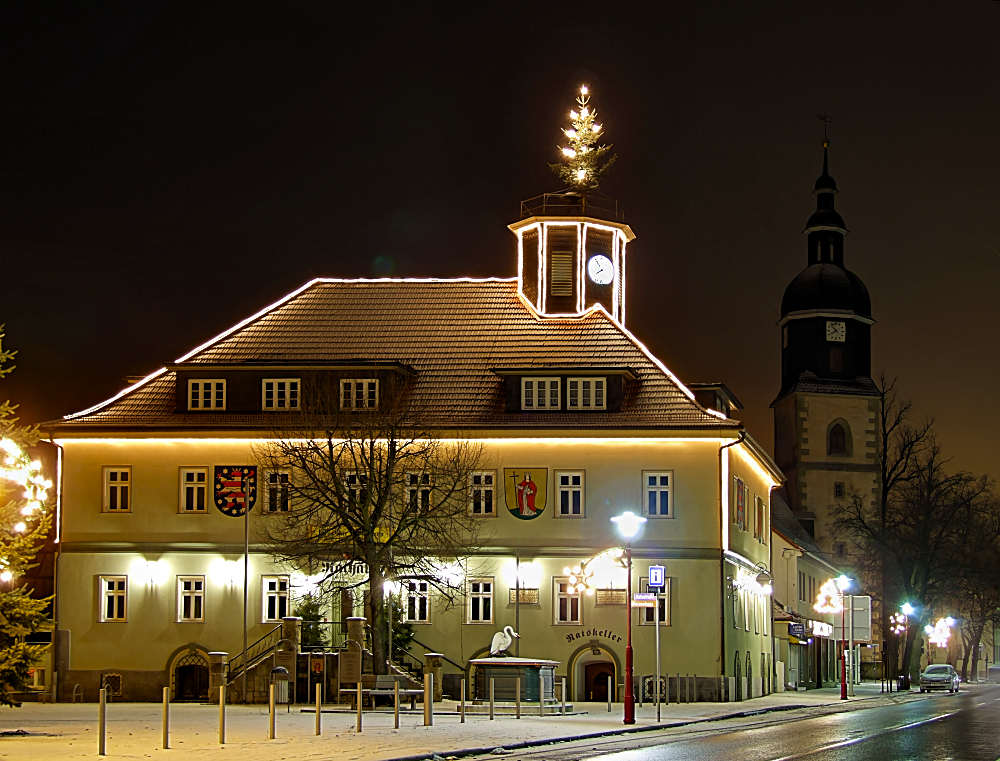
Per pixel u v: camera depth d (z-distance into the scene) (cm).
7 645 3684
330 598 6053
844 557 12962
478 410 6222
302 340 6575
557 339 6525
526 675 4772
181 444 6228
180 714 4656
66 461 6262
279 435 6125
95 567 6197
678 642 6022
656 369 6331
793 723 4516
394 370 6247
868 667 11856
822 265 13525
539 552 6081
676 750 3275
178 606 6147
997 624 13700
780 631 7869
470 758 3073
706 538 6056
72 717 4462
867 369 13500
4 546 3672
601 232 6931
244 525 6153
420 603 6106
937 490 10106
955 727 4197
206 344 6531
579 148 7038
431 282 6856
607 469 6112
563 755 3136
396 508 6034
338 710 4822
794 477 13288
